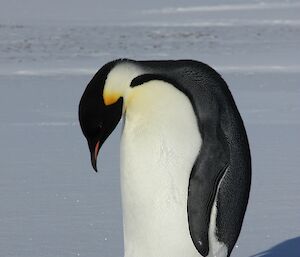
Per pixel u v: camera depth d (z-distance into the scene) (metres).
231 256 18.17
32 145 34.28
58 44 87.88
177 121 14.17
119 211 22.66
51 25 114.38
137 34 98.81
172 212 14.49
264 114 41.56
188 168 14.24
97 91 14.17
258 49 78.94
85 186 26.17
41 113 43.09
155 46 84.94
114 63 14.41
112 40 92.06
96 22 118.94
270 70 61.00
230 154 14.30
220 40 89.38
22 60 72.31
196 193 14.16
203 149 14.14
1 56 76.00
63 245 19.33
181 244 14.69
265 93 48.91
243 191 14.53
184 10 136.62
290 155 31.17
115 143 35.59
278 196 24.12
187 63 14.52
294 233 20.03
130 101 14.33
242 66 64.56
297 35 93.00
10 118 41.56
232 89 50.81
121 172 14.74
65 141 35.19
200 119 14.17
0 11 138.12
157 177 14.34
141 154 14.33
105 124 14.26
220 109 14.27
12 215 22.30
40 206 23.33
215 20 118.88
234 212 14.53
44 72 62.41
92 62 70.62
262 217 21.61
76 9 141.12
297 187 25.39
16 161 30.75
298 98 46.81
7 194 25.00
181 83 14.25
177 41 89.44
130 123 14.42
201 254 14.35
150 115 14.24
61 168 29.34
